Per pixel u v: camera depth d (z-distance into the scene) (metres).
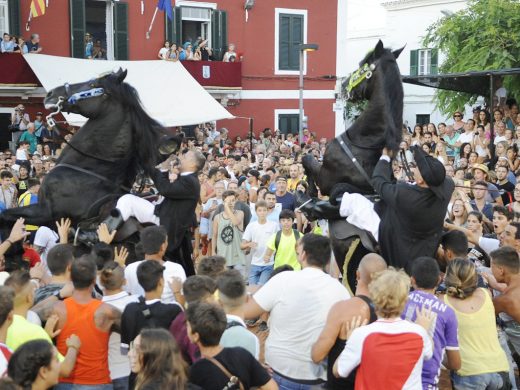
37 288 5.86
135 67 22.67
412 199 5.94
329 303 4.95
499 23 20.86
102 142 7.26
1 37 21.84
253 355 4.37
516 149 14.65
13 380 3.56
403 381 4.23
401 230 6.14
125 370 5.28
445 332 4.95
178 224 7.07
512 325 6.21
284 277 5.03
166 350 3.77
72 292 5.27
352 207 6.63
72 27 23.11
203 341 4.07
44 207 7.20
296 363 4.91
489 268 7.28
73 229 7.24
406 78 14.17
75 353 4.80
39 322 4.94
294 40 27.22
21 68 20.98
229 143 23.94
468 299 5.39
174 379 3.74
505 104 19.89
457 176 12.34
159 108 21.23
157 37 24.77
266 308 5.01
